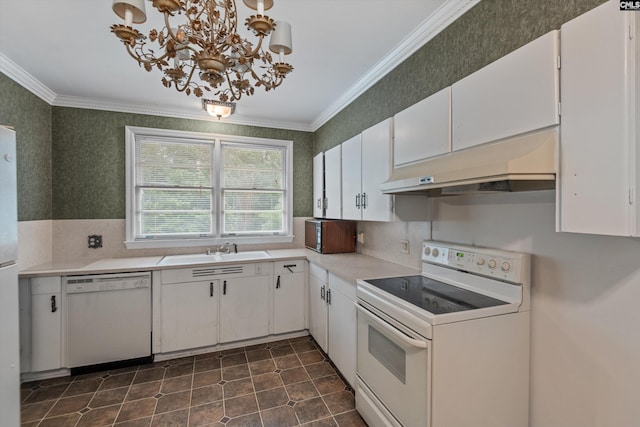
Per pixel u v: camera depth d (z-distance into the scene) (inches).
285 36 53.9
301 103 123.2
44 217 108.3
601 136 36.0
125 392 85.5
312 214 152.9
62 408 78.6
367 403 68.5
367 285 70.2
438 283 71.5
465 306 53.7
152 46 81.1
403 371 55.4
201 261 117.0
